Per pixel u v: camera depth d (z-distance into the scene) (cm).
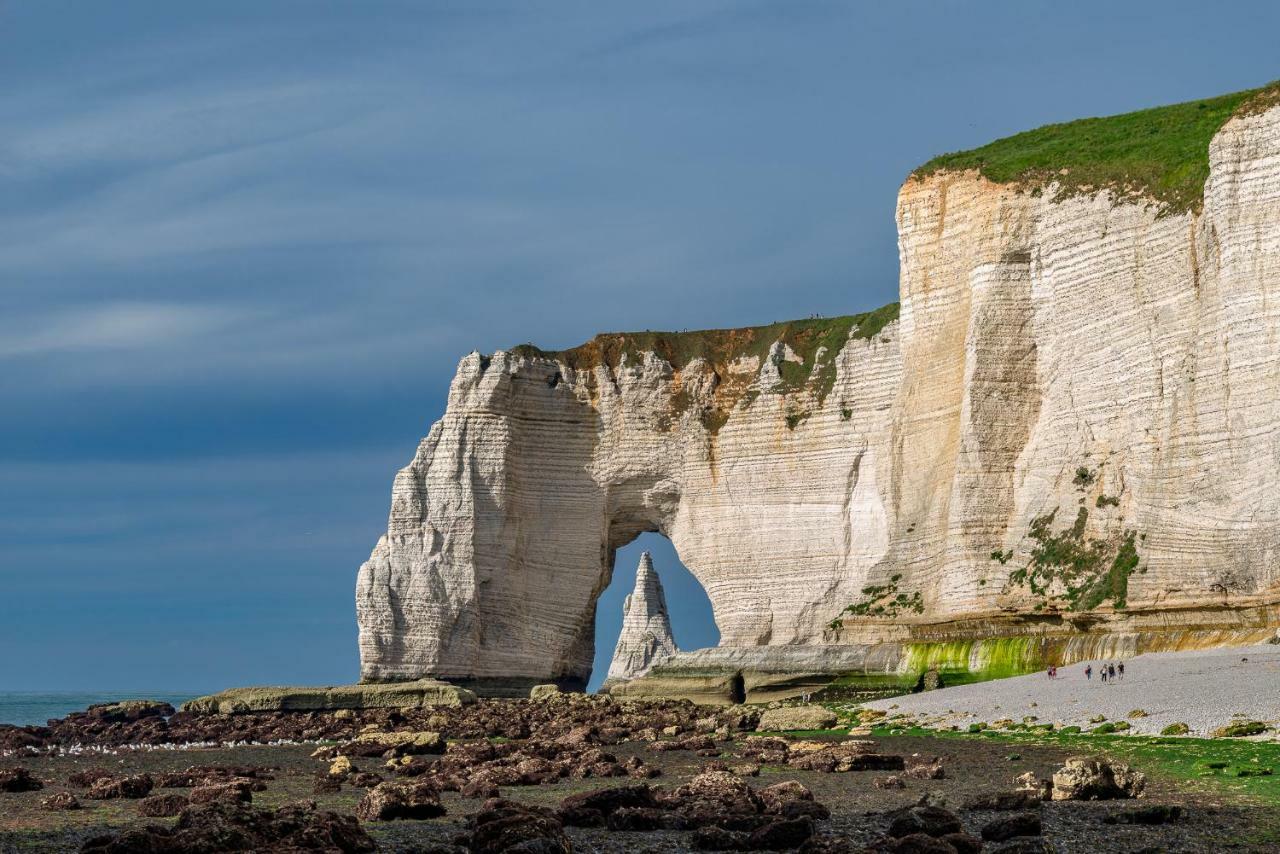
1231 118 8475
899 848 3078
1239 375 8144
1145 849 3119
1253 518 7800
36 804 4662
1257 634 7606
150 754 7462
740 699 10438
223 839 3212
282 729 9225
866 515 11212
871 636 9981
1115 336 9131
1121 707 6391
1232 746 5128
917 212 10606
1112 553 8781
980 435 9738
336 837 3294
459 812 4197
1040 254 9725
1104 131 10150
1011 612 8988
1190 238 8719
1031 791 4075
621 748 6769
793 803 3866
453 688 11288
